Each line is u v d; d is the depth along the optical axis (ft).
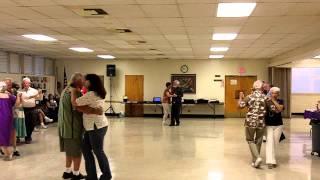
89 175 16.29
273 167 20.61
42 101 40.63
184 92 55.52
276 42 34.58
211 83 55.16
